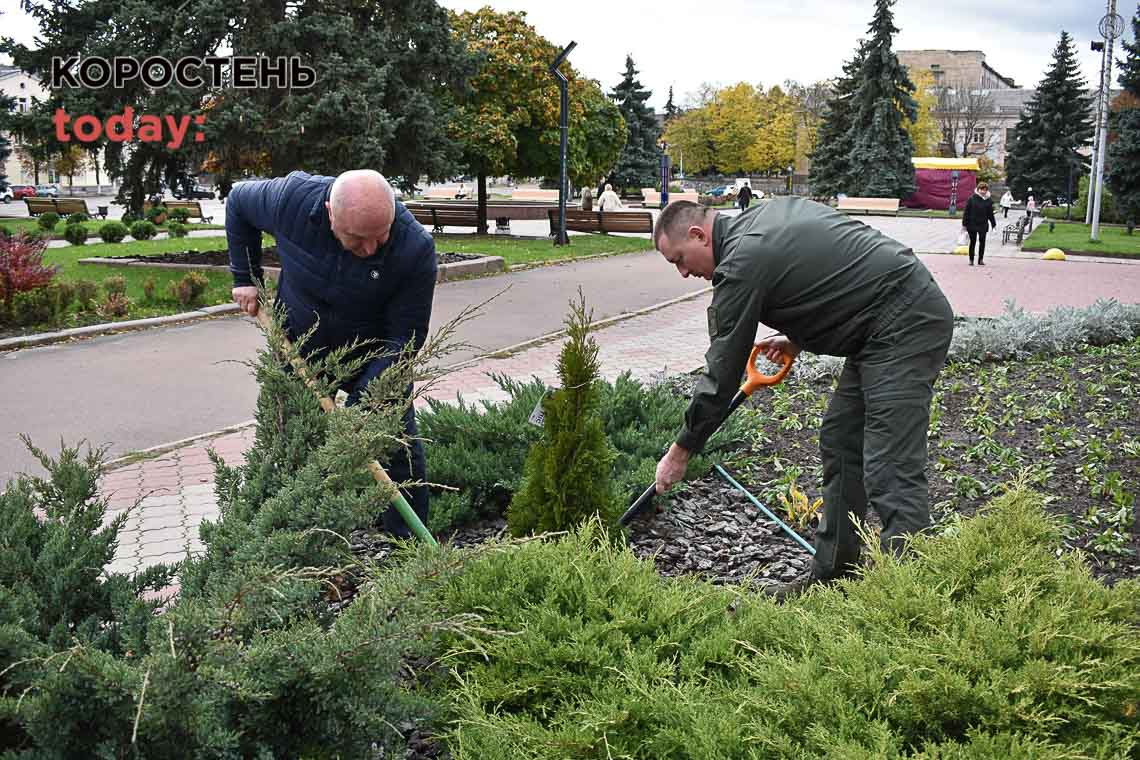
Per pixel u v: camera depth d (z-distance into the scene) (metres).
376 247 3.80
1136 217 36.09
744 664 2.40
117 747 1.92
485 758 2.22
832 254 3.48
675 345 11.14
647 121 68.69
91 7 16.50
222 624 1.95
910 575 2.49
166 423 7.51
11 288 11.38
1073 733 2.03
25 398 8.27
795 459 6.15
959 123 87.88
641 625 2.65
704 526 5.05
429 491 4.80
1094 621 2.27
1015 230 33.03
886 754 1.91
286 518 2.41
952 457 6.12
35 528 2.51
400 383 2.77
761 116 80.69
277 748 2.06
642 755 2.23
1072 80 61.47
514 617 2.70
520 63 24.86
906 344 3.50
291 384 2.72
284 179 4.14
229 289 14.57
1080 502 5.22
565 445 3.64
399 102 18.33
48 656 1.97
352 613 2.11
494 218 31.02
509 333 11.69
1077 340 9.71
